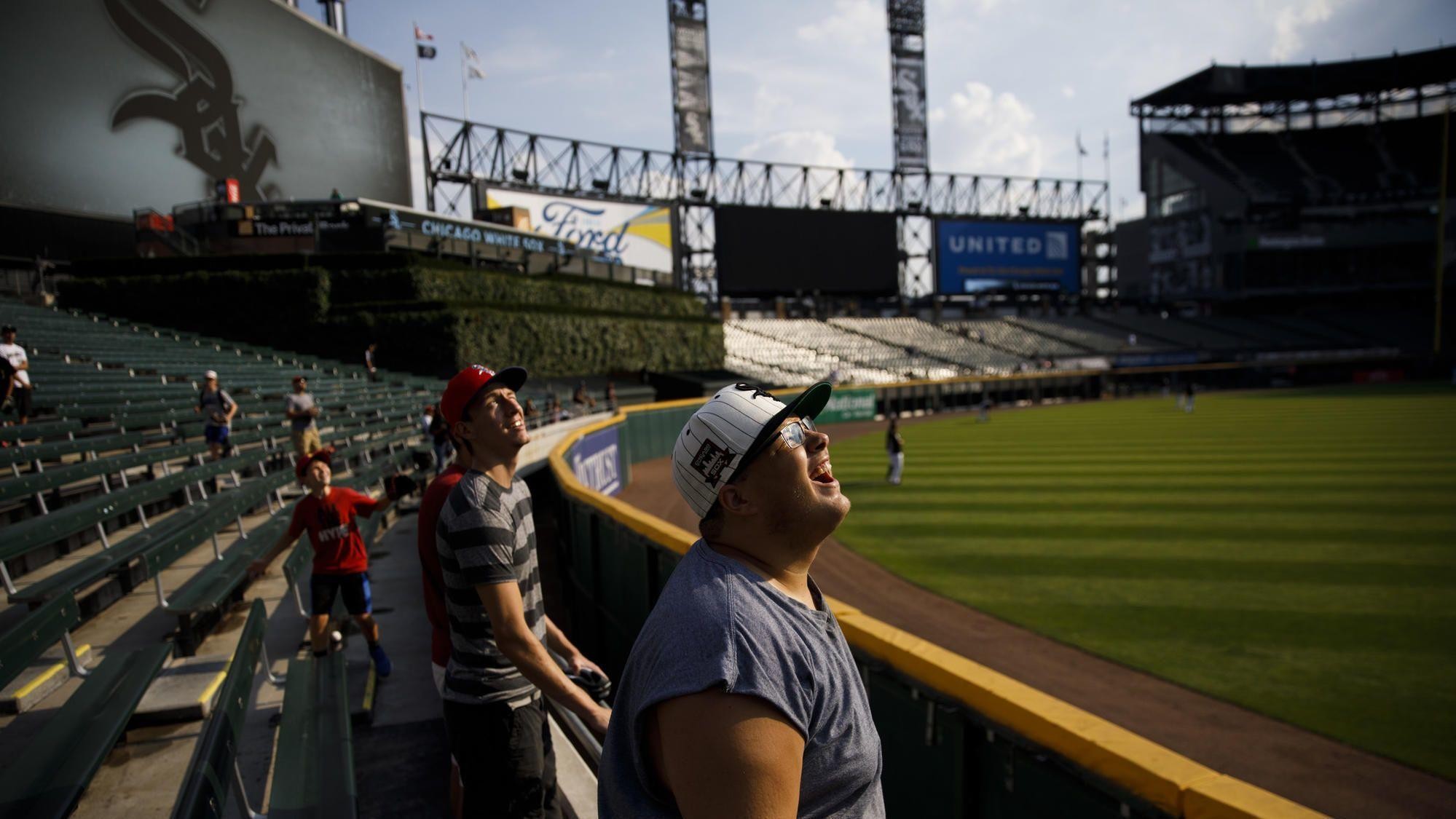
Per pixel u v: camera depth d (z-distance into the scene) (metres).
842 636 1.19
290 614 5.82
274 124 29.75
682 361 38.78
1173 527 12.45
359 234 26.31
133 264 23.72
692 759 0.92
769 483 1.13
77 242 23.84
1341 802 4.94
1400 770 5.25
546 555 12.37
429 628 5.64
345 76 32.88
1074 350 57.88
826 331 53.78
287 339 24.36
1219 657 7.19
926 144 55.62
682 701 0.94
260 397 15.29
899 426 37.78
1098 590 9.30
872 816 1.09
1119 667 7.06
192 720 3.82
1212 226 69.06
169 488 7.76
